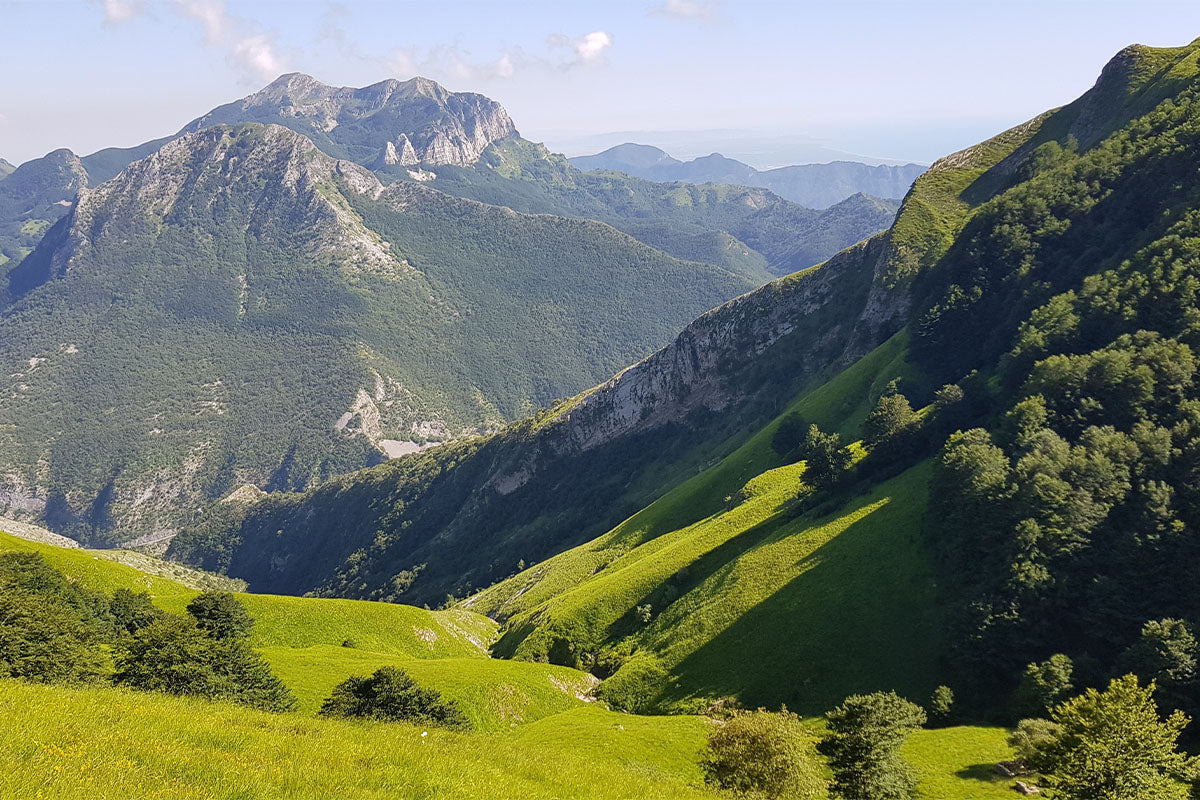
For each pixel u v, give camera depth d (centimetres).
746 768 5369
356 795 2322
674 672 10288
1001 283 16012
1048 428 10294
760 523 13150
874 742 5606
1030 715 7388
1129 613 7819
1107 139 17875
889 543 10406
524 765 3422
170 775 2278
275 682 7356
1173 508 8400
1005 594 8512
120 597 11388
